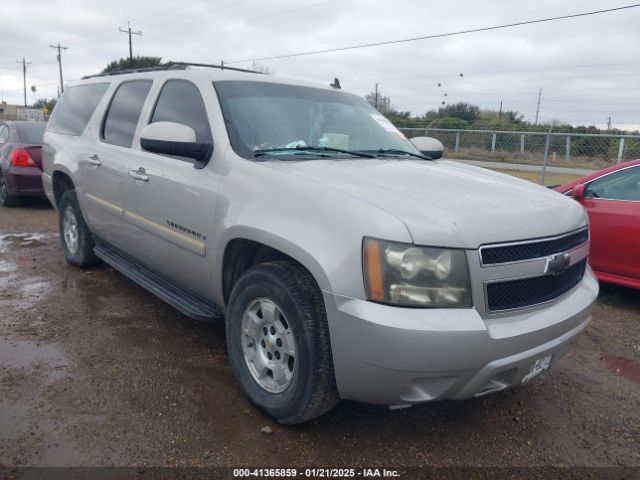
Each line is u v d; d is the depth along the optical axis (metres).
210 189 3.31
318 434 2.93
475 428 3.11
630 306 5.35
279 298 2.79
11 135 9.30
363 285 2.43
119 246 4.63
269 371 3.04
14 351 3.72
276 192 2.90
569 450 2.95
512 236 2.58
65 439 2.76
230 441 2.82
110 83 5.04
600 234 5.34
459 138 14.63
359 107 4.38
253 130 3.47
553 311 2.76
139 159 4.07
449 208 2.61
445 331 2.35
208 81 3.73
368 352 2.40
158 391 3.27
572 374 3.86
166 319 4.41
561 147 13.29
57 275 5.46
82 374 3.44
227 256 3.28
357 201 2.60
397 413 3.20
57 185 5.74
